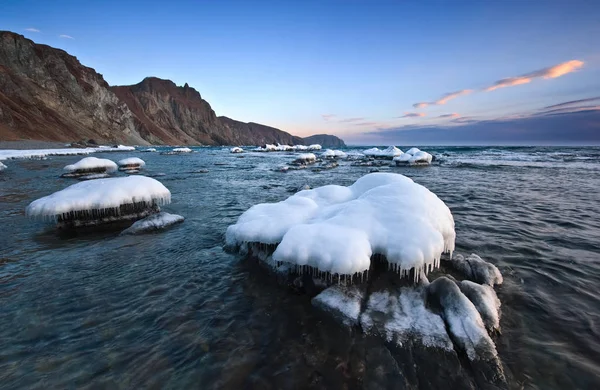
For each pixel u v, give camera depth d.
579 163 29.77
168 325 4.23
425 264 4.66
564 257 6.31
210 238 7.92
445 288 4.29
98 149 61.19
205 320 4.34
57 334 4.02
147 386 3.20
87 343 3.85
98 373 3.36
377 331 3.91
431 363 3.41
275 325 4.21
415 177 20.98
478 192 14.60
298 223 5.82
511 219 9.48
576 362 3.41
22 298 4.92
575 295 4.80
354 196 7.25
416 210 5.30
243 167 30.28
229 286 5.33
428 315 4.07
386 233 4.91
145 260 6.49
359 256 4.47
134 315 4.46
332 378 3.27
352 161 36.97
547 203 11.88
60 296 5.00
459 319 3.88
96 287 5.31
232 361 3.54
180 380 3.28
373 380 3.22
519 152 50.25
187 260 6.48
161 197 9.58
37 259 6.55
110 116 105.69
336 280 4.88
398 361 3.46
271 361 3.54
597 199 12.57
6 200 12.44
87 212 8.60
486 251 6.70
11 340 3.89
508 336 3.85
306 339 3.90
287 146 75.12
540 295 4.80
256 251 6.23
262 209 6.88
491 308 4.12
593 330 3.96
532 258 6.27
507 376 3.23
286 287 5.22
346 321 4.14
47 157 37.53
